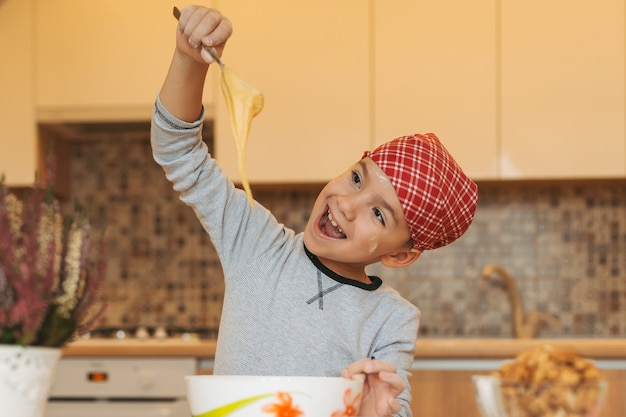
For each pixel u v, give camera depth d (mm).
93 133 2994
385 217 970
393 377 738
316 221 1004
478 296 2871
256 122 2646
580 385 777
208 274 2957
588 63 2572
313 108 2639
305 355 991
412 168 972
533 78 2582
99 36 2715
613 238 2842
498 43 2596
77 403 2307
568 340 2449
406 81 2615
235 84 754
